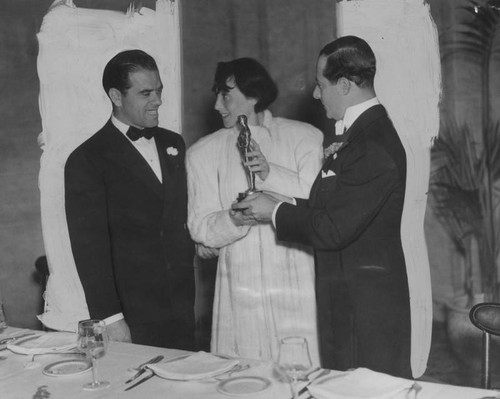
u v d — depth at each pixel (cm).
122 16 303
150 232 305
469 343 280
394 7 273
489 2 273
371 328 276
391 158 270
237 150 291
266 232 287
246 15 287
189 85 297
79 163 311
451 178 277
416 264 276
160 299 305
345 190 274
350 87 273
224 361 191
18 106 313
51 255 317
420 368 279
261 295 289
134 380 182
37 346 216
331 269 279
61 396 173
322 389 162
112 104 306
